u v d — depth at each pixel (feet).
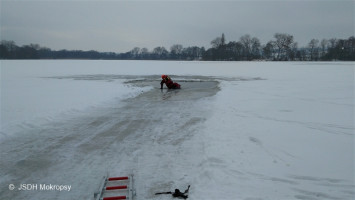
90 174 18.38
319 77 94.63
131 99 50.21
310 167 19.38
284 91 59.41
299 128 29.32
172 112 37.91
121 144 24.29
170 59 531.91
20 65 202.69
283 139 25.45
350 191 16.15
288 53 408.26
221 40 429.79
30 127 29.40
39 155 21.65
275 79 90.79
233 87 68.39
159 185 16.81
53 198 15.44
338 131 28.32
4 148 23.08
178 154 21.72
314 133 27.48
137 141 25.09
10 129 28.09
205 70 150.10
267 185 16.80
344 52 378.94
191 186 16.67
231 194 15.70
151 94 57.06
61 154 21.90
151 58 554.46
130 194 15.33
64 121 32.58
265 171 18.70
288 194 15.79
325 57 393.09
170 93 58.49
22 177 17.94
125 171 18.76
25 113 35.27
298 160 20.59
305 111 38.17
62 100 46.06
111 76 109.60
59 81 85.46
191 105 43.32
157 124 31.30
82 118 34.24
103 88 64.69
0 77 100.99
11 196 15.64
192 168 19.15
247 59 425.28
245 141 24.80
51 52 572.10
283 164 19.85
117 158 21.06
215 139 25.35
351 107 40.96
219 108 40.40
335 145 23.95
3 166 19.56
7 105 41.16
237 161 20.27
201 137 26.02
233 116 35.04
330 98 49.19
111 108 41.06
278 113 36.86
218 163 19.88
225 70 148.15
